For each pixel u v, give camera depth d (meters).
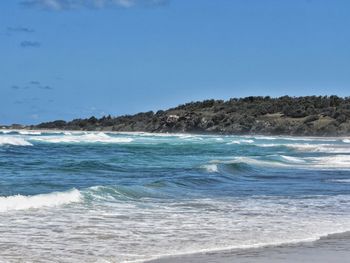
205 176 34.38
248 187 29.59
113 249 13.79
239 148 89.00
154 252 13.55
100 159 52.88
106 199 22.22
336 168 45.19
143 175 35.12
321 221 18.75
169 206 21.48
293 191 28.02
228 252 13.66
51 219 17.59
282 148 89.50
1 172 34.31
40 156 55.22
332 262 12.57
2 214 18.08
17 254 12.95
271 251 13.80
